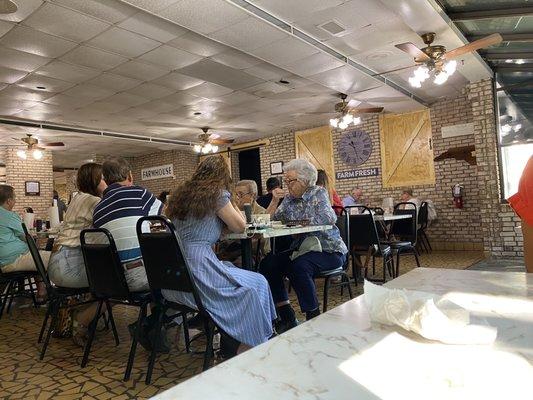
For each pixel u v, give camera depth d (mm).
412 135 8906
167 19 4398
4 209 4203
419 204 8266
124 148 12086
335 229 3170
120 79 6301
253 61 5844
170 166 12898
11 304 4789
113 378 2502
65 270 2912
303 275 2898
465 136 8188
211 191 2219
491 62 6840
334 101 8117
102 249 2520
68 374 2598
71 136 9898
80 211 3037
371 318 757
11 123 8352
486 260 6746
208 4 4156
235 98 7668
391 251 4895
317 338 678
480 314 750
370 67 6457
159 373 2551
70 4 4098
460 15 5301
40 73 5879
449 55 5238
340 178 9945
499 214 6949
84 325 3129
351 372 545
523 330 669
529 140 6812
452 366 550
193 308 2191
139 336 2715
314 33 5168
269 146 11328
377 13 4730
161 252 2205
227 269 2219
